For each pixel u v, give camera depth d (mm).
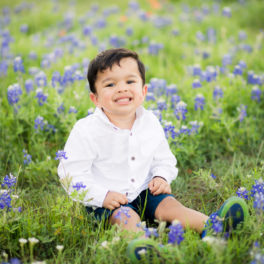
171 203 2717
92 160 2789
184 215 2615
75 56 6434
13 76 5371
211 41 7137
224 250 2264
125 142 2770
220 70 5188
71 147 2785
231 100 4660
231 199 2385
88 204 2717
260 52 6469
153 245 2227
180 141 3725
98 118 2766
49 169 3637
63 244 2566
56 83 4711
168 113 4090
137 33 7812
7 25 9383
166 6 10742
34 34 8891
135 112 2881
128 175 2793
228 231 2459
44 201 3121
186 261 2219
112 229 2422
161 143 2979
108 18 9367
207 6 10555
